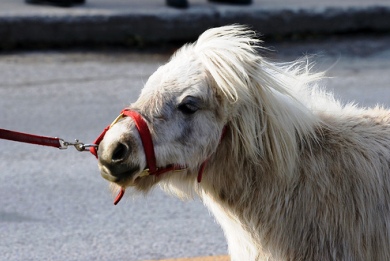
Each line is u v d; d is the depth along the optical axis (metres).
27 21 13.59
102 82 12.30
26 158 9.70
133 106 5.19
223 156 5.32
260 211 5.38
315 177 5.28
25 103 11.37
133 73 12.73
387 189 5.28
